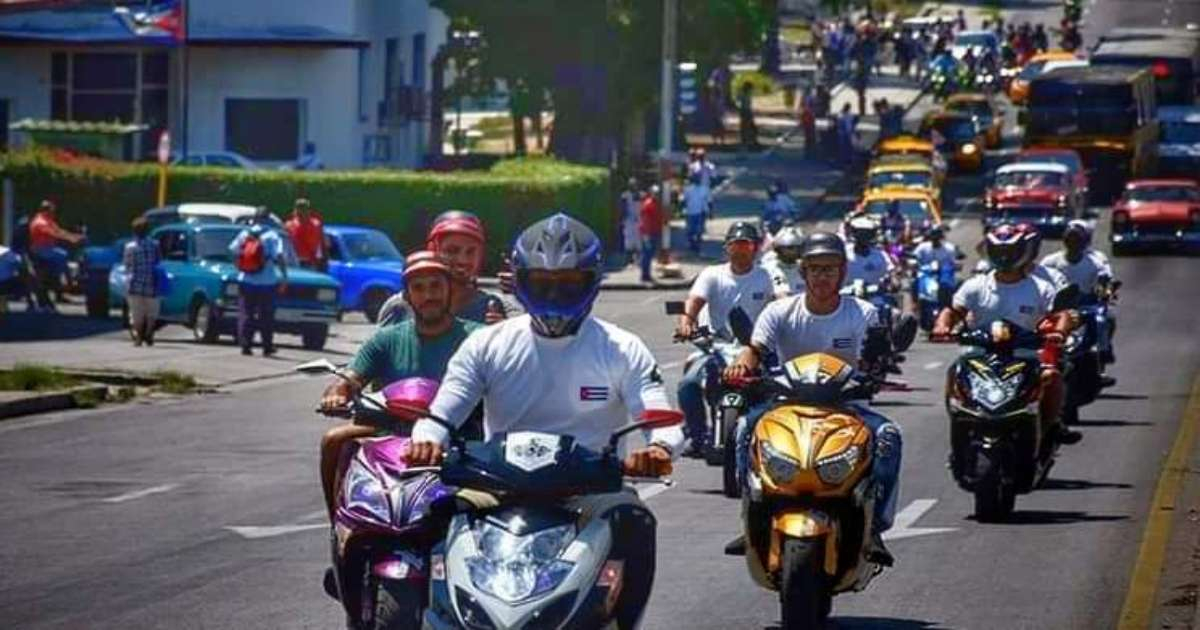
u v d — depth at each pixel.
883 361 16.16
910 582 18.17
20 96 76.88
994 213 78.19
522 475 11.70
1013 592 17.67
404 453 12.19
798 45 140.12
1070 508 22.70
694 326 25.23
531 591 11.34
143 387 36.75
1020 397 21.66
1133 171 88.19
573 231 12.16
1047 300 23.27
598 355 12.33
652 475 12.02
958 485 23.48
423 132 87.62
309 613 16.64
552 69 81.38
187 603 17.11
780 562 14.69
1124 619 16.45
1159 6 162.25
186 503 23.09
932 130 98.75
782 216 74.94
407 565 12.51
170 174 66.62
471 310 16.55
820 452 14.75
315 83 78.75
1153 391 37.06
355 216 68.00
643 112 86.00
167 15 72.12
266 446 28.61
